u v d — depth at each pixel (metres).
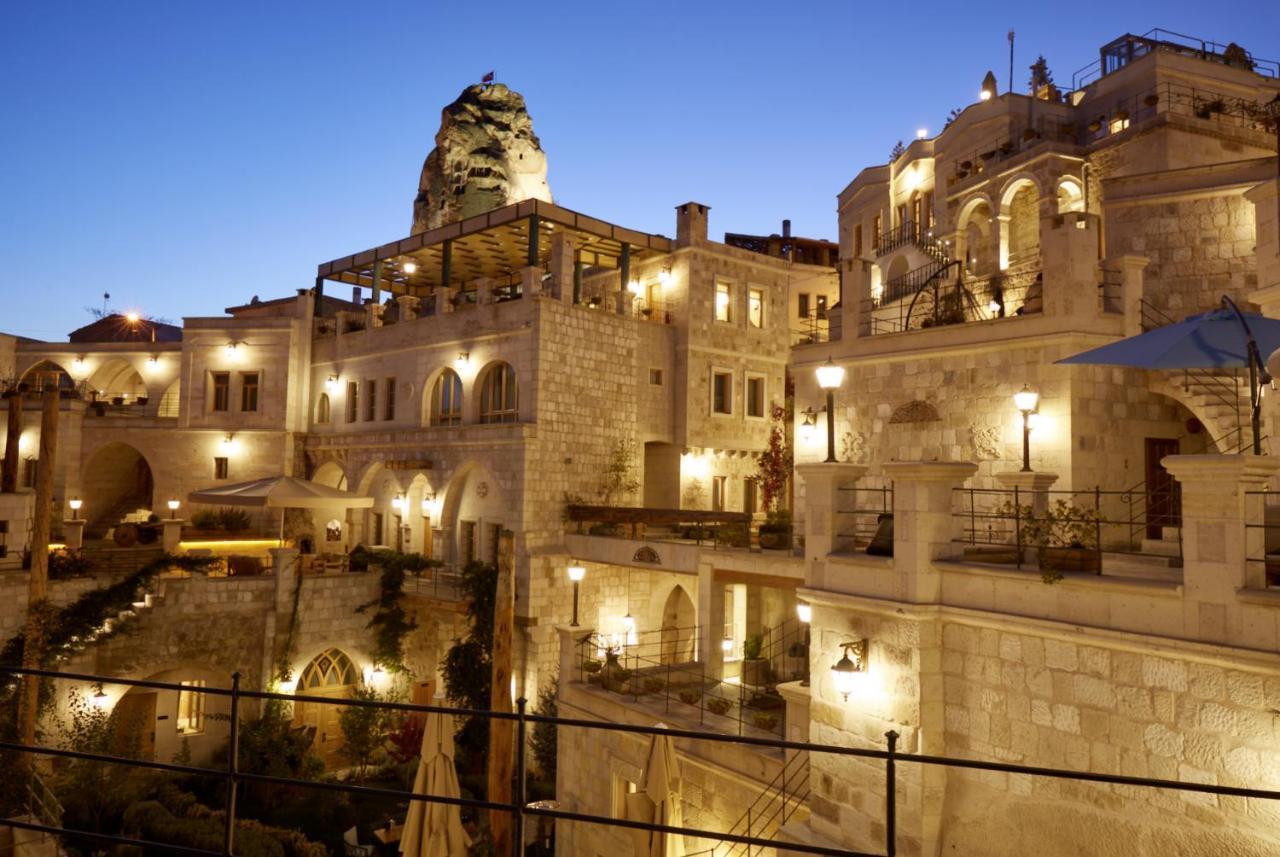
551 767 26.70
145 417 41.91
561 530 31.53
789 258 52.09
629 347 34.19
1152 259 22.36
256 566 30.33
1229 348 10.98
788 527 26.28
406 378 37.00
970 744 10.78
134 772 24.31
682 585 34.44
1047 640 10.02
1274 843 8.05
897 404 22.08
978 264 30.47
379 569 31.86
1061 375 18.92
